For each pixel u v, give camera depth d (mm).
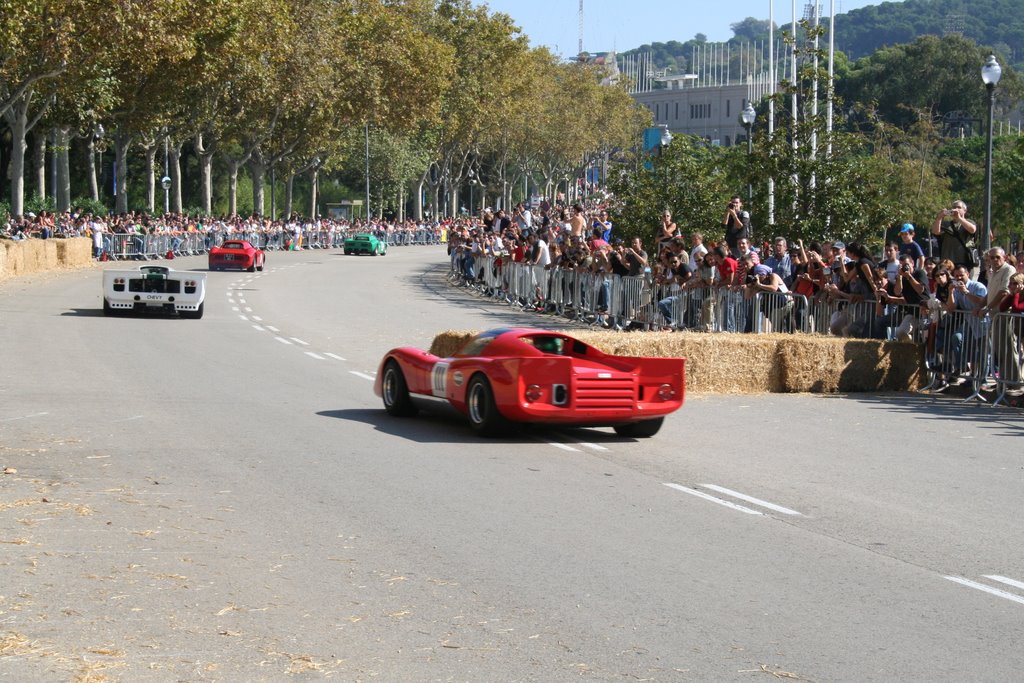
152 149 67250
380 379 13477
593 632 5941
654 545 7727
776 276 20469
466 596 6504
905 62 116688
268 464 10117
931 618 6305
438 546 7543
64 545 7301
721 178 32156
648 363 12148
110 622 5914
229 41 55469
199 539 7551
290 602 6320
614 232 33281
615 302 25797
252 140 76188
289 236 77062
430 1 90438
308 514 8328
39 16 39969
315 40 68750
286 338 22422
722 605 6449
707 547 7711
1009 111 118812
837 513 8875
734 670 5457
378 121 79438
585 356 12312
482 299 35656
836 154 28531
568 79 128875
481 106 94500
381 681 5219
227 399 14125
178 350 19578
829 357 16922
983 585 6973
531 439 11930
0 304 27359
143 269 25953
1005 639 5980
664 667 5473
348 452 10820
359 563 7105
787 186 28172
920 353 17391
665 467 10602
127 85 55406
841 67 129250
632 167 34812
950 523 8633
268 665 5383
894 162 55250
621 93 141750
